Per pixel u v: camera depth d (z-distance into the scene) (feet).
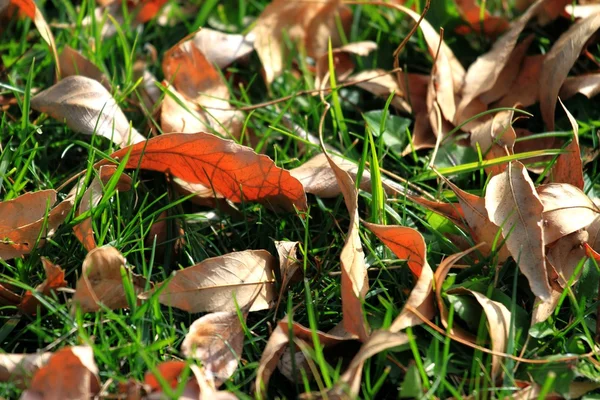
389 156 2.31
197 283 1.96
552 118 2.28
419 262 1.98
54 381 1.83
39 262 2.04
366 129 2.08
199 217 2.13
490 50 2.37
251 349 1.98
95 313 1.96
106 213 2.07
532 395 1.89
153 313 1.96
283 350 1.94
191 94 2.34
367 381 1.89
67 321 1.93
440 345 1.95
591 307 1.99
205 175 2.11
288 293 2.03
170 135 2.04
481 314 1.95
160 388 1.86
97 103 2.18
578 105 2.34
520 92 2.35
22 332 1.95
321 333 1.92
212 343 1.93
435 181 2.25
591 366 1.93
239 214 2.18
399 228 1.97
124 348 1.90
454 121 2.31
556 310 1.98
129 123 2.18
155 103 2.34
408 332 1.88
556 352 1.96
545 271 1.95
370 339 1.86
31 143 2.25
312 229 2.18
